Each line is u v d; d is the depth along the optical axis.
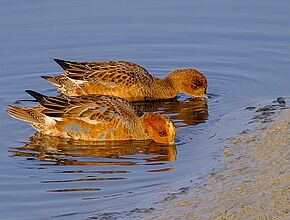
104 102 17.59
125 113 17.27
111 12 25.42
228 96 19.66
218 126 17.41
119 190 14.12
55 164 15.60
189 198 13.35
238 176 13.99
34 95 17.69
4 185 14.54
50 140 17.12
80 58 22.47
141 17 25.03
